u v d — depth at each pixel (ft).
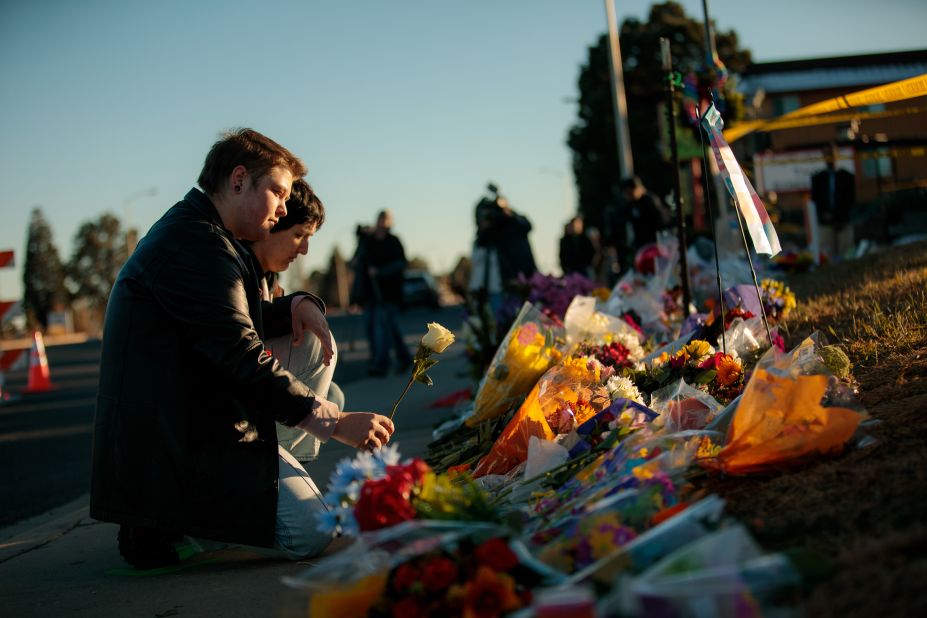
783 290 18.24
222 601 9.91
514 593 6.62
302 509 11.21
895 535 6.59
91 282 319.27
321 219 13.60
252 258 11.84
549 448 10.58
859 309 16.39
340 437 10.95
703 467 9.08
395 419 24.79
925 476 7.70
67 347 121.19
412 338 68.39
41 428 33.78
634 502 8.03
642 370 14.06
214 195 11.82
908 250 24.90
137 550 11.69
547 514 8.89
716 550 6.08
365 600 7.02
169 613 9.68
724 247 29.78
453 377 36.60
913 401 10.13
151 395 10.86
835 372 10.91
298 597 7.16
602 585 6.59
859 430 9.22
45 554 13.75
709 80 20.79
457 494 7.88
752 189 13.02
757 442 8.93
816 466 8.90
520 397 14.71
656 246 23.11
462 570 6.87
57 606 10.42
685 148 40.14
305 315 13.26
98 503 10.94
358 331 84.38
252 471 11.05
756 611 5.69
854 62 91.09
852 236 41.75
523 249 35.70
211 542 11.93
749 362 14.11
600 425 11.12
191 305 10.84
